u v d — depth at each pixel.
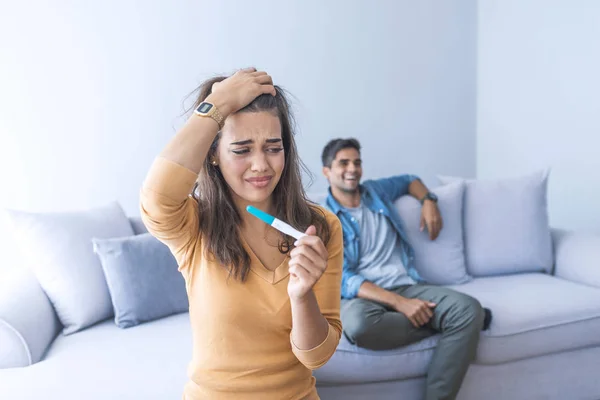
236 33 2.85
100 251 2.04
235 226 0.88
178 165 0.77
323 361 0.84
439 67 3.35
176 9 2.72
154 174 0.77
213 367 0.86
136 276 2.04
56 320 2.05
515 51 3.19
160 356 1.76
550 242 2.53
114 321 2.10
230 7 2.82
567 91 2.88
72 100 2.58
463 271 2.42
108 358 1.76
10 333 1.71
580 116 2.82
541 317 2.00
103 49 2.61
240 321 0.85
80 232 2.11
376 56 3.17
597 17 2.68
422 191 2.44
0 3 2.47
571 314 2.03
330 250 0.93
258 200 0.85
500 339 1.95
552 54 2.96
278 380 0.87
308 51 3.01
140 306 2.03
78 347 1.85
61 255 2.03
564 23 2.87
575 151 2.87
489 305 2.07
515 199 2.51
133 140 2.68
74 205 2.62
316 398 0.93
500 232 2.49
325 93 3.07
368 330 1.83
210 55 2.80
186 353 1.78
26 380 1.64
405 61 3.24
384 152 3.25
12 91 2.51
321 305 0.90
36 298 1.94
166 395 1.57
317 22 3.02
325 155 2.31
